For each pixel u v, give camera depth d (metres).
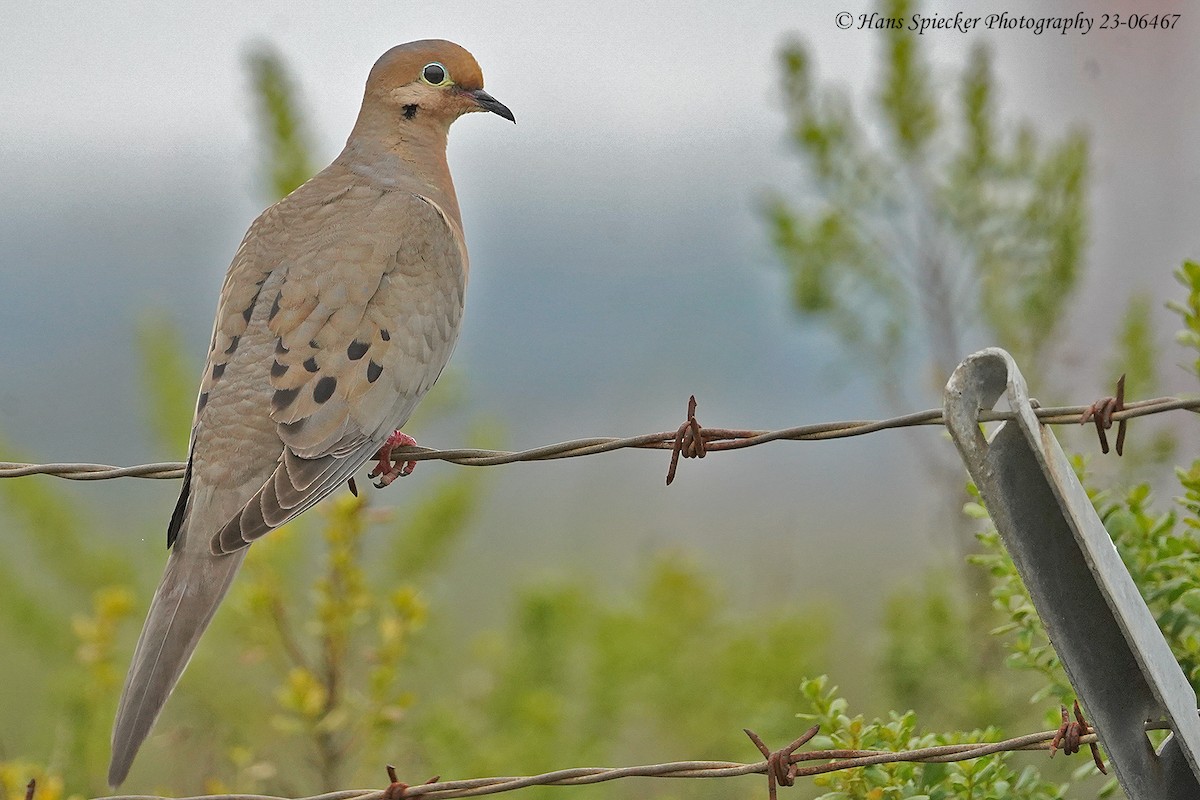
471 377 16.61
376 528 13.69
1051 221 12.70
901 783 7.70
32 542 12.61
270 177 12.43
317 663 12.08
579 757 12.13
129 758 6.98
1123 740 6.39
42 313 28.06
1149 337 12.07
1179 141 21.86
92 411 22.19
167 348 12.42
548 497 21.38
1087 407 6.59
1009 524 6.10
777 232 12.89
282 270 8.91
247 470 8.21
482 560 18.67
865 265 12.91
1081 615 6.25
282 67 12.43
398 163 10.28
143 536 13.38
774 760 7.19
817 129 12.77
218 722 12.27
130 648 12.46
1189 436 12.59
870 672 13.27
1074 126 12.85
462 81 10.48
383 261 8.99
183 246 31.19
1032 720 11.45
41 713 13.42
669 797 11.72
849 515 19.48
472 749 12.10
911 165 12.97
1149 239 21.28
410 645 12.06
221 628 12.26
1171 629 8.02
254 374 8.43
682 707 12.49
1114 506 8.15
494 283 31.52
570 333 28.61
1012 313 12.93
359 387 8.50
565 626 12.95
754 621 13.21
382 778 12.02
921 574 14.08
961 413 6.04
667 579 13.10
